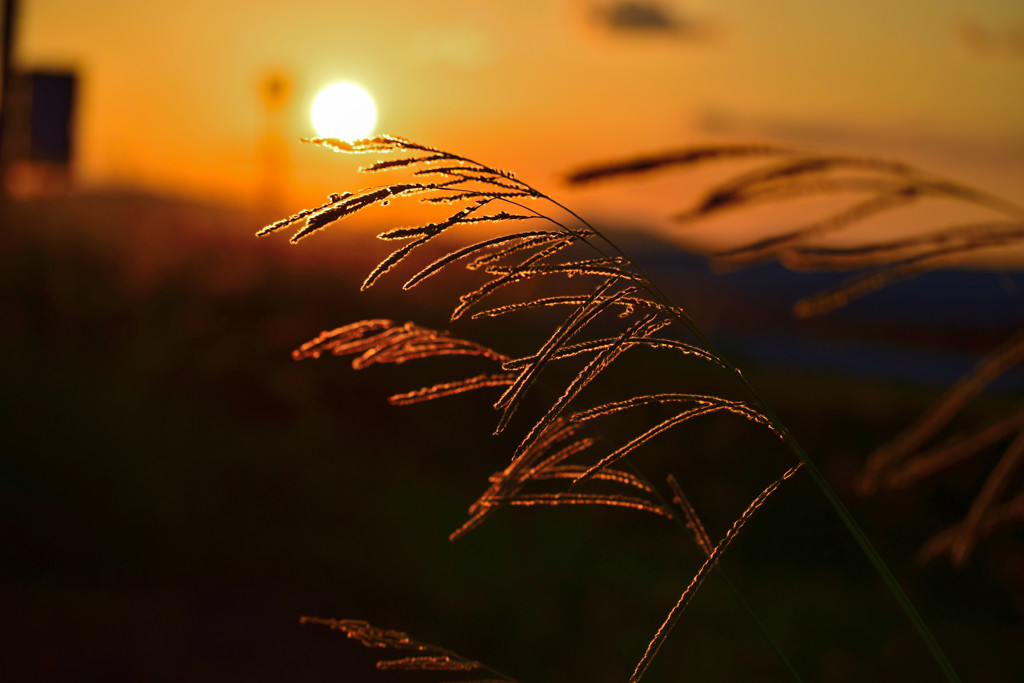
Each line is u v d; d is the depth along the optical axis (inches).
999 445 314.2
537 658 214.2
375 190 39.6
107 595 217.9
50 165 404.2
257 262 387.5
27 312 345.4
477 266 40.2
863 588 275.9
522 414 325.7
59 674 181.9
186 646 199.6
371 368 341.4
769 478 333.7
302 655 199.9
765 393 402.6
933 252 50.3
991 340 596.4
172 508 245.3
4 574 222.5
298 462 278.8
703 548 52.8
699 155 46.5
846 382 479.8
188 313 349.7
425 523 265.6
